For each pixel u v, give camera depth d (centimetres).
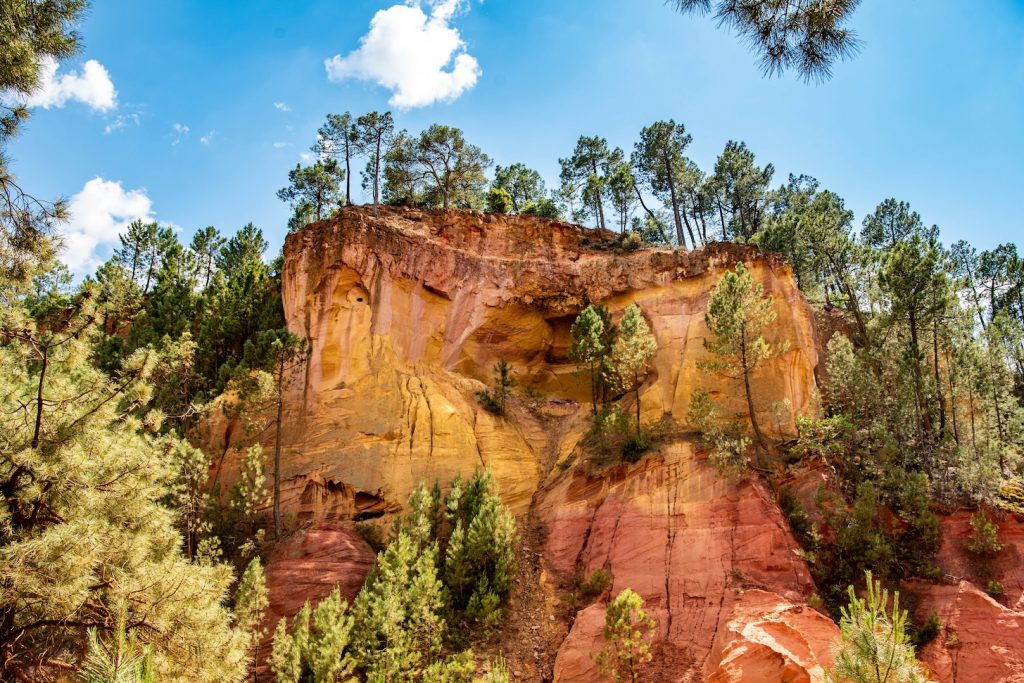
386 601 2553
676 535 2973
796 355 3750
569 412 4331
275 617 2775
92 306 1673
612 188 6562
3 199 1341
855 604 1418
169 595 1498
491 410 4144
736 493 3019
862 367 3628
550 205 6291
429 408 3919
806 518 2902
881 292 3775
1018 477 3159
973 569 2598
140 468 1622
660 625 2639
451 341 4481
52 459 1472
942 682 2259
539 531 3366
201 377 4028
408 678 2450
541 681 2608
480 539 2973
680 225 6241
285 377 3950
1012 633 2292
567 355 4803
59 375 1625
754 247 4256
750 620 2466
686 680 2392
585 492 3409
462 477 3622
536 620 2848
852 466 3127
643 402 3853
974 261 5534
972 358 3472
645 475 3288
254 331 4769
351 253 4347
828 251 5084
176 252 6319
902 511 2834
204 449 3675
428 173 6159
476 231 5050
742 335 3434
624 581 2883
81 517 1446
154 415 1794
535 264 4766
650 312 4319
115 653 945
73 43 1376
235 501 3272
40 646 1420
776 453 3284
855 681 1330
